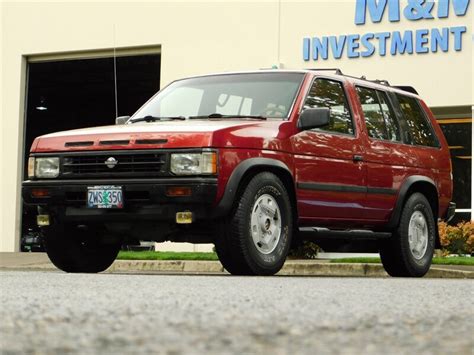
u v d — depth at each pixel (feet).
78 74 79.20
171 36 67.51
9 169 71.97
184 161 25.98
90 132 27.91
